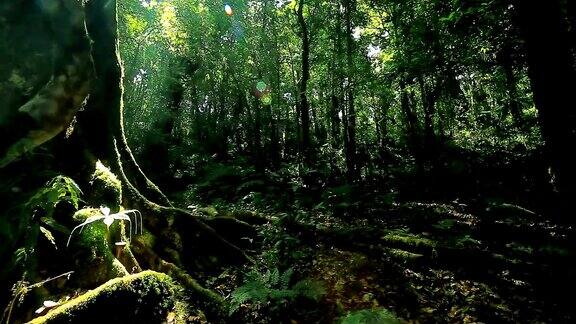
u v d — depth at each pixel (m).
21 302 3.22
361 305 4.95
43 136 1.75
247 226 6.84
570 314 4.84
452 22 11.54
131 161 6.42
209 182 14.44
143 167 18.19
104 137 5.64
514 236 8.18
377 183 17.56
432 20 13.06
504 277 5.83
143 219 5.55
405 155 21.64
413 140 18.67
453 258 6.39
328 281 5.53
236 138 27.06
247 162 20.12
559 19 7.68
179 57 21.92
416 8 15.01
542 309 4.98
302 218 8.66
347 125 17.28
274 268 5.49
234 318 4.43
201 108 28.17
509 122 20.36
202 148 21.62
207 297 4.55
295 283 5.47
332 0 17.02
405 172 17.62
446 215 10.32
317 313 4.74
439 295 5.32
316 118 30.05
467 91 24.41
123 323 3.57
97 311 3.40
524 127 18.00
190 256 5.46
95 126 5.61
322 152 19.20
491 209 10.59
